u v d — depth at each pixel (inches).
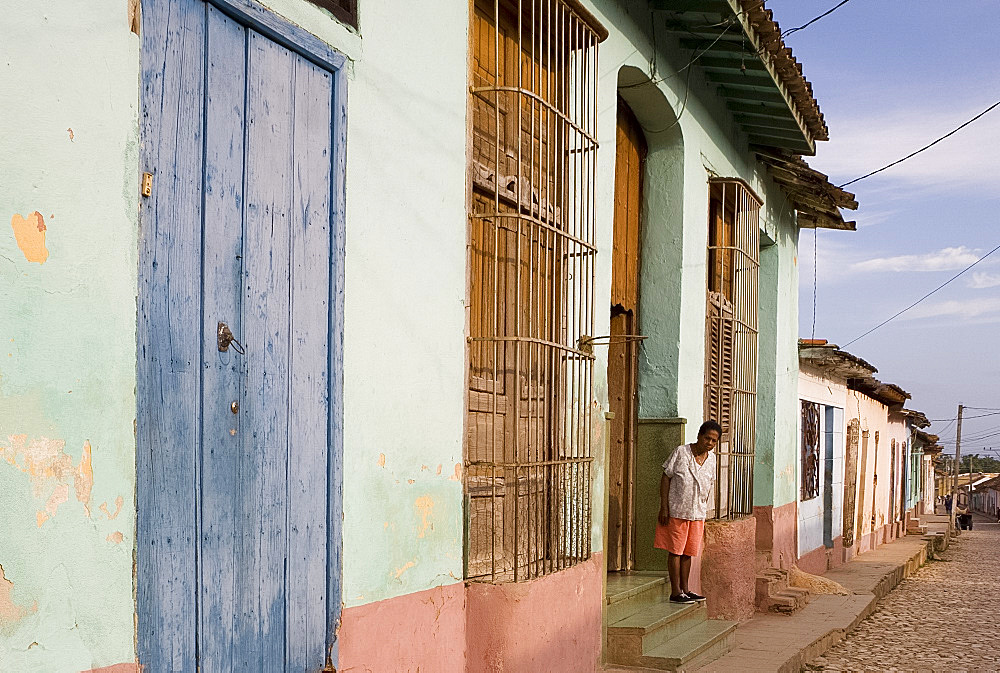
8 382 110.3
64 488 117.0
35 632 113.0
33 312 113.6
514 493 224.8
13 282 111.2
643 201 367.6
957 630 471.2
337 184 170.1
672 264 361.7
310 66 164.9
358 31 176.1
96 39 122.4
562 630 233.3
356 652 172.4
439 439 201.2
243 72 149.4
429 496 196.9
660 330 362.0
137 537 128.1
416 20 194.4
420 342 194.9
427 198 197.9
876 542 1004.6
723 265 416.2
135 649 127.1
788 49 370.0
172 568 134.1
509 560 232.2
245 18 148.5
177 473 135.3
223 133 145.1
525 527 237.0
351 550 172.4
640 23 317.4
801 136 448.5
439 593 199.0
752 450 438.9
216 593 142.3
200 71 140.8
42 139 115.0
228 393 145.4
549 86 229.1
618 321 359.9
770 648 345.4
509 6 241.8
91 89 121.6
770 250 542.6
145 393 130.0
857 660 373.1
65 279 117.7
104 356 123.0
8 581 109.9
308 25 162.4
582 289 268.1
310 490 163.2
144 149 130.4
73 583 118.0
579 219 265.1
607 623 289.9
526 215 231.1
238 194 148.1
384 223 183.3
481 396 225.1
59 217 117.0
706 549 382.0
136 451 128.3
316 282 165.8
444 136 204.7
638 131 362.6
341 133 171.2
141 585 128.7
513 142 242.2
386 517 182.4
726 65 373.4
